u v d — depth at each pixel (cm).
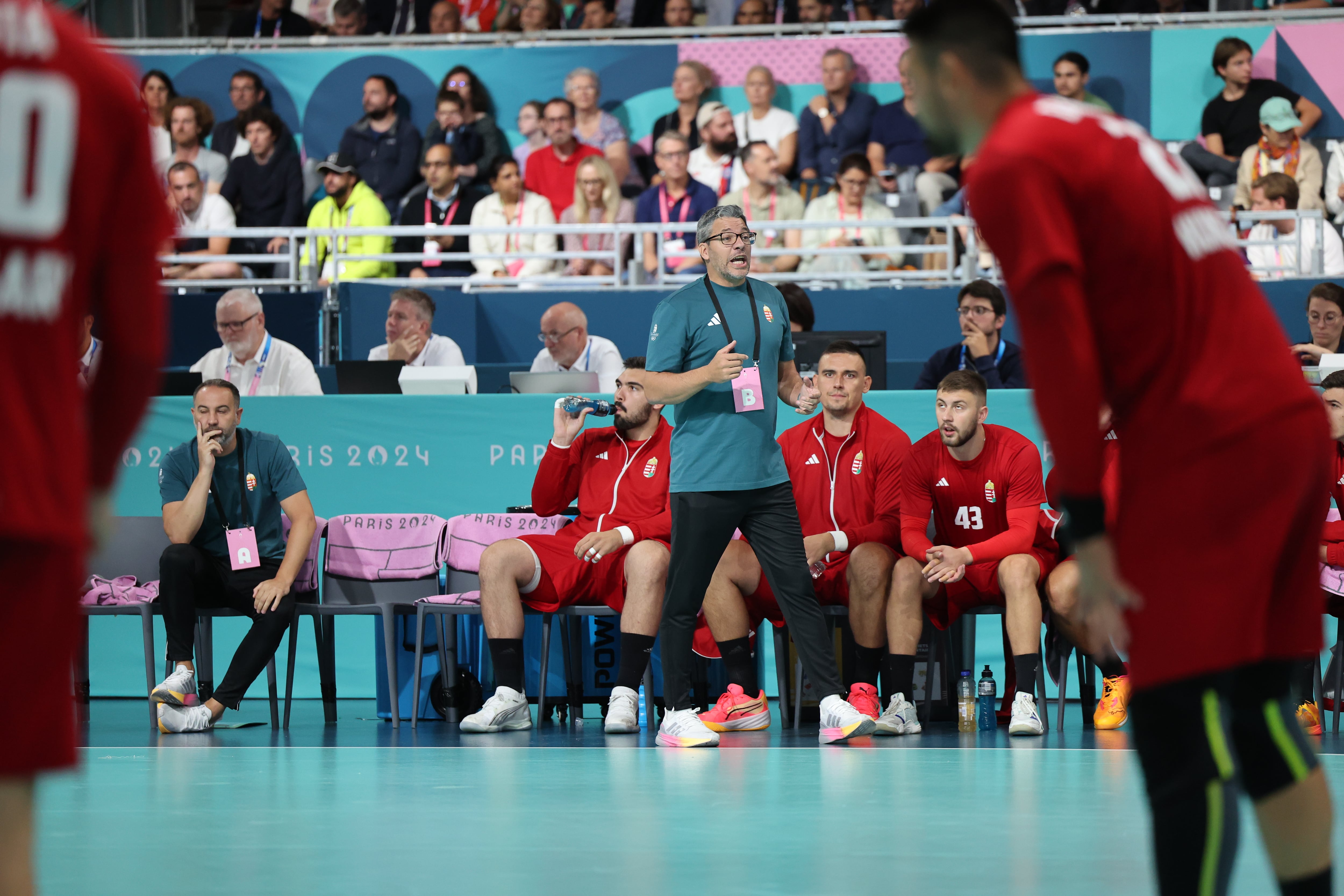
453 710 1950
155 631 2241
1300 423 577
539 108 3878
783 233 3428
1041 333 548
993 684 1784
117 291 488
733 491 1588
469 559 1984
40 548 455
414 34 4209
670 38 4069
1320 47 3697
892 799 1164
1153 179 575
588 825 1038
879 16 4053
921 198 3500
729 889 795
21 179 446
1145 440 581
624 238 3444
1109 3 3969
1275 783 617
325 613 1894
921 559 1756
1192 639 561
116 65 482
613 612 1847
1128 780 1284
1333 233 3142
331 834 1007
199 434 1884
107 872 867
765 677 2169
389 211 3766
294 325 2908
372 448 2178
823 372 1866
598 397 2162
